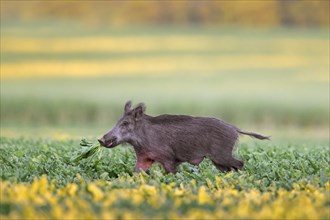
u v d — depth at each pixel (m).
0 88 181.75
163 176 30.62
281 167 33.88
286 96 157.38
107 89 184.62
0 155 36.06
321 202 24.52
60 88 185.25
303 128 120.44
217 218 21.50
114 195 24.23
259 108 134.00
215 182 29.58
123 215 21.20
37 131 84.81
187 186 28.02
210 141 32.28
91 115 136.50
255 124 128.88
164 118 32.31
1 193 24.12
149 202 23.78
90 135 72.50
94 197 24.47
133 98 154.50
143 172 30.22
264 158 37.84
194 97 156.75
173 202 23.92
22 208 22.19
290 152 39.84
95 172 32.69
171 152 32.09
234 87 192.25
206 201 24.03
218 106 139.25
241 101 142.88
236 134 32.88
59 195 24.86
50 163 33.50
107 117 136.12
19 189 24.50
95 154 33.69
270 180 30.83
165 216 21.56
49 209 22.67
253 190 26.77
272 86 194.88
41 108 133.75
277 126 124.81
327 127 123.06
